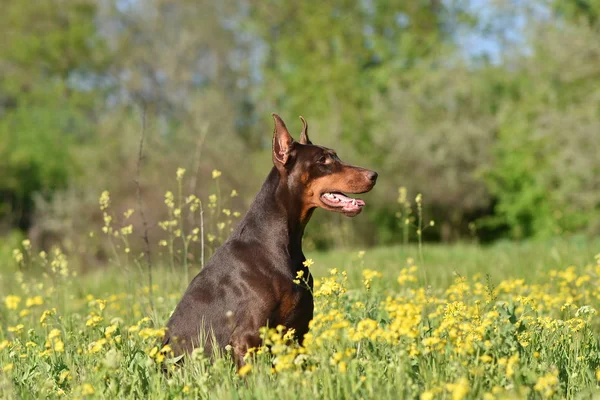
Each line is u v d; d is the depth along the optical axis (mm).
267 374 4301
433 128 26906
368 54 34312
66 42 36531
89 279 10898
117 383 4184
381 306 6023
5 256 24078
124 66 37625
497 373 4117
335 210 5238
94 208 25734
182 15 38594
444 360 4293
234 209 23906
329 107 31672
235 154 27719
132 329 4582
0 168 32062
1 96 38281
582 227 22812
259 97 35844
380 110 28422
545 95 21891
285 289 4938
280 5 36625
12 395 4297
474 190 26906
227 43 37875
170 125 34688
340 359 3971
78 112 36594
